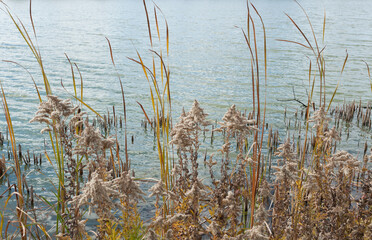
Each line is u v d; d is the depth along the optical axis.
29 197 8.23
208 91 21.66
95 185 3.35
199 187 4.57
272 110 17.73
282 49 40.06
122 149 12.09
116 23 68.31
